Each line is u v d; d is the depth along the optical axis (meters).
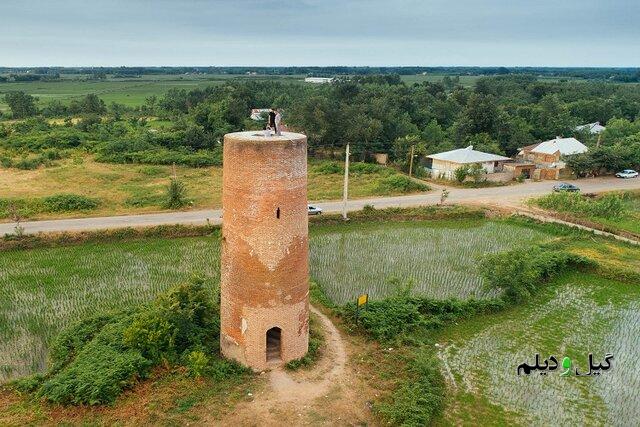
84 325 28.70
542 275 38.91
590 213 51.84
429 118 107.12
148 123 120.75
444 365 27.80
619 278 39.56
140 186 65.62
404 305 32.06
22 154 81.81
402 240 48.34
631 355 29.20
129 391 23.52
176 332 26.31
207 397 23.47
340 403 23.69
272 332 28.33
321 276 39.25
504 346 29.92
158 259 41.59
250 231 23.75
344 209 53.09
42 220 49.62
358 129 83.19
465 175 68.62
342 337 29.62
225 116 103.62
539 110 108.69
